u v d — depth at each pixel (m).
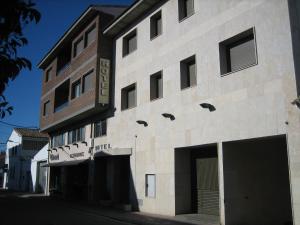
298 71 11.44
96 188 24.33
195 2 16.33
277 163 14.60
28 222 14.56
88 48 25.12
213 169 15.59
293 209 10.73
